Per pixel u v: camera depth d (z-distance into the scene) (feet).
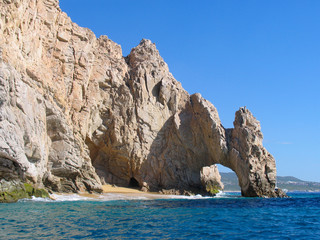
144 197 125.08
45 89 105.29
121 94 154.92
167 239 44.47
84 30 142.41
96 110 144.56
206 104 164.25
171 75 182.09
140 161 153.38
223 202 112.57
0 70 75.56
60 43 127.24
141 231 49.47
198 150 164.55
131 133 152.87
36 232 45.27
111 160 155.84
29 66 98.58
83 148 127.85
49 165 107.14
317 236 49.39
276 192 162.91
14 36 92.07
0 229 46.32
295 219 69.41
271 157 156.46
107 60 156.25
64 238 42.63
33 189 89.45
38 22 112.88
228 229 53.72
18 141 80.89
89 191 120.26
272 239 46.47
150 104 160.56
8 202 78.38
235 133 158.71
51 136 108.37
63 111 118.73
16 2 91.76
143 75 162.20
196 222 60.54
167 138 163.63
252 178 151.02
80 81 132.67
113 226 52.80
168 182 156.66
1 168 77.46
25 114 86.48
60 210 69.56
